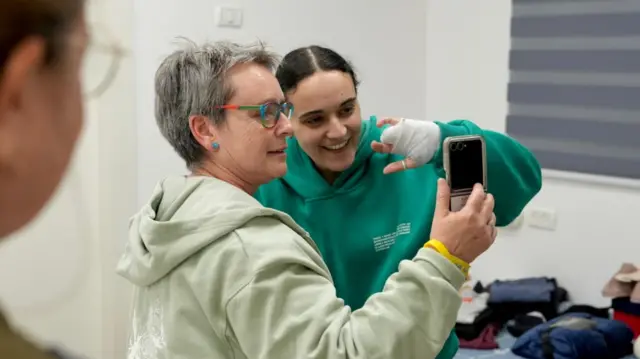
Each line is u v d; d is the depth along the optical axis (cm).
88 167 276
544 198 320
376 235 158
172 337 111
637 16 285
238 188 119
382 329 99
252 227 110
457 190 115
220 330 107
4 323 45
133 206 288
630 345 264
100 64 51
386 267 157
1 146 45
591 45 300
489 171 147
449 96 357
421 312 101
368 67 350
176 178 124
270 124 119
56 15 45
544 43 315
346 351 100
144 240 113
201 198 116
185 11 293
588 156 305
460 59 349
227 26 305
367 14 346
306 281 106
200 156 123
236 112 117
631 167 293
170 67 121
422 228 157
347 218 159
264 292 103
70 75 47
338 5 337
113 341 285
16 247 253
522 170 154
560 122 313
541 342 259
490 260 342
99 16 50
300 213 160
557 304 300
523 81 325
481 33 339
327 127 151
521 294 297
